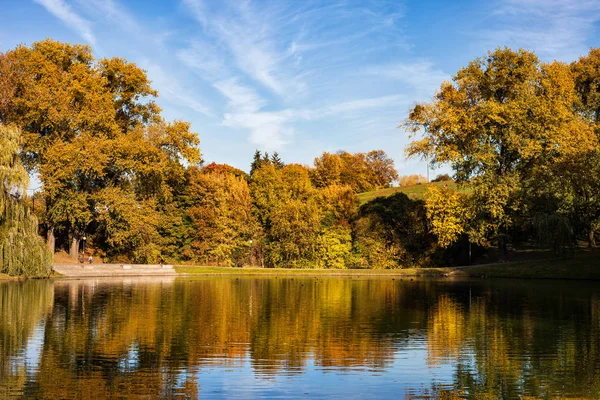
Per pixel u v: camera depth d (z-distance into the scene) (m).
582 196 49.31
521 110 52.50
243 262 66.94
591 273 49.72
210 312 25.64
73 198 53.41
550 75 53.81
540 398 12.80
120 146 54.66
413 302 30.64
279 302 30.17
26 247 42.34
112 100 59.78
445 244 58.09
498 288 40.50
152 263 62.38
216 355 16.67
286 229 65.50
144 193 63.56
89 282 44.12
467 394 13.08
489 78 54.66
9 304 27.95
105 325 21.55
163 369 14.98
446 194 58.78
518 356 16.78
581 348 17.86
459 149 55.94
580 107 59.03
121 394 12.82
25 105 50.75
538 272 52.22
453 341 18.92
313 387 13.56
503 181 53.72
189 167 71.31
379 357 16.59
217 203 67.00
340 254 66.44
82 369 14.87
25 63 51.12
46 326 21.20
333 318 24.03
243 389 13.36
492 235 58.22
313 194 73.00
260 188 72.06
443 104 56.22
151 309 26.44
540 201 54.03
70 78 53.88
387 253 65.62
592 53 61.66
